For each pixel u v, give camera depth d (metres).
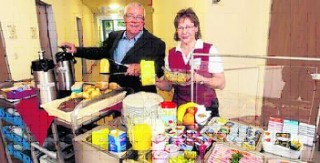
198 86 1.29
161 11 1.71
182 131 1.03
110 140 0.97
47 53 1.70
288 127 1.01
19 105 1.30
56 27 1.77
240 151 0.93
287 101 1.22
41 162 1.34
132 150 0.96
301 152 0.89
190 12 1.45
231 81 1.42
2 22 1.54
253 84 1.39
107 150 0.97
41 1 1.72
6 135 1.45
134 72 1.39
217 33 1.84
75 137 1.07
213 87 1.30
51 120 1.19
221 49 1.88
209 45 1.38
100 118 1.21
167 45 1.49
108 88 1.34
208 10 1.78
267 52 2.01
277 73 1.35
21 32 1.65
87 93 1.24
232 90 1.39
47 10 1.76
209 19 1.78
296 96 1.24
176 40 1.45
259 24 2.03
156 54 1.45
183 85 1.31
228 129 1.07
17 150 1.42
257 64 1.49
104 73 1.43
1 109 1.41
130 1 1.62
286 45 1.91
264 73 1.38
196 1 1.76
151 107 1.06
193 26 1.38
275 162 0.86
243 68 1.43
